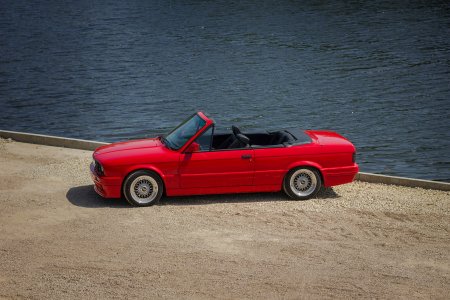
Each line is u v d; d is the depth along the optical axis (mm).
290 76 41844
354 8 72625
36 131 30312
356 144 27875
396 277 10484
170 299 9656
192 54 49656
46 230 12266
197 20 66250
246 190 13914
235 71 43688
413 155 26266
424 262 11062
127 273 10492
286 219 12930
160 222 12703
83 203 13742
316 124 31297
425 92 37125
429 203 14000
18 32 59219
